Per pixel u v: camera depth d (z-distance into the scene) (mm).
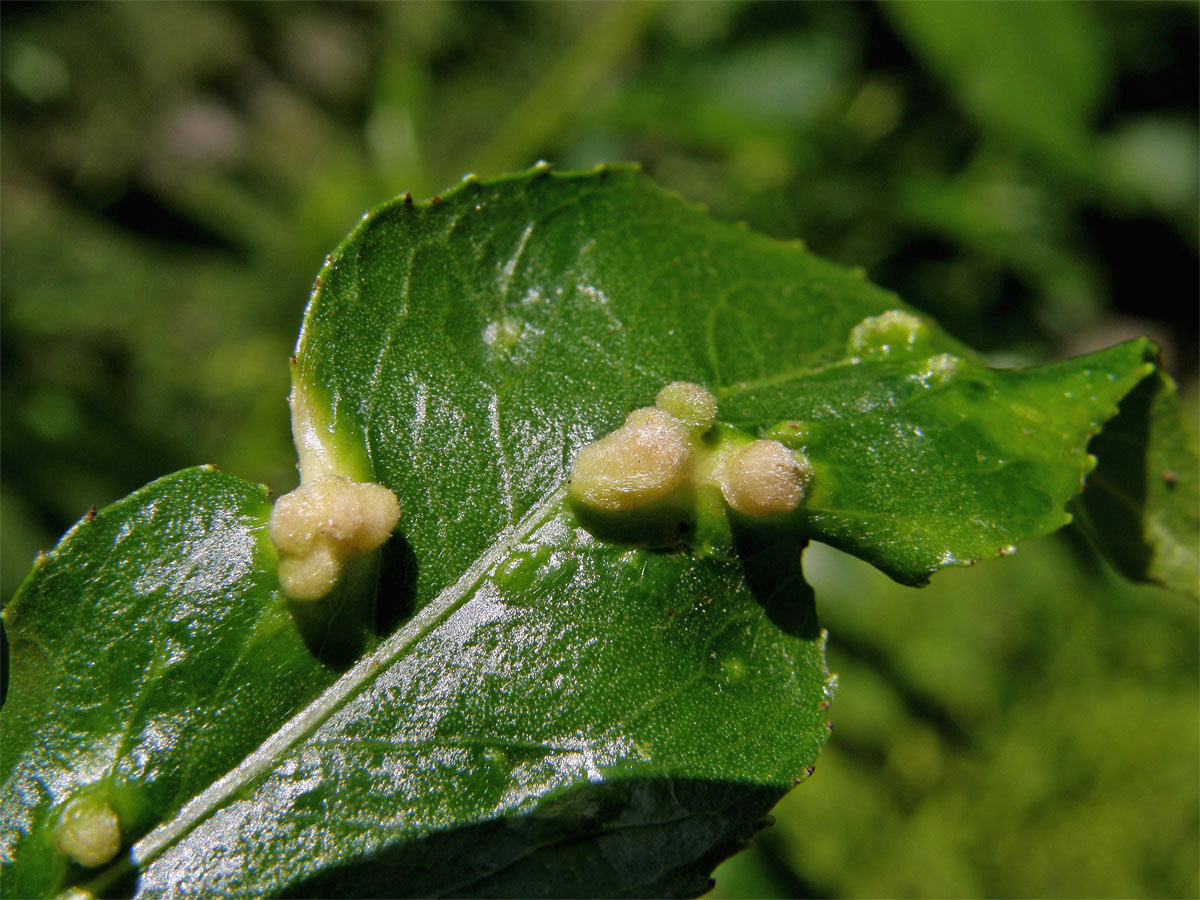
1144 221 146
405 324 73
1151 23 139
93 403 130
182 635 69
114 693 68
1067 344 149
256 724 69
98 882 67
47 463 124
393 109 129
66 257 137
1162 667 135
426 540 71
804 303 78
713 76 140
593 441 73
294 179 151
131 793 68
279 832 68
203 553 70
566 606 71
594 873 69
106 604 69
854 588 132
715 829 70
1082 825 130
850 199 131
